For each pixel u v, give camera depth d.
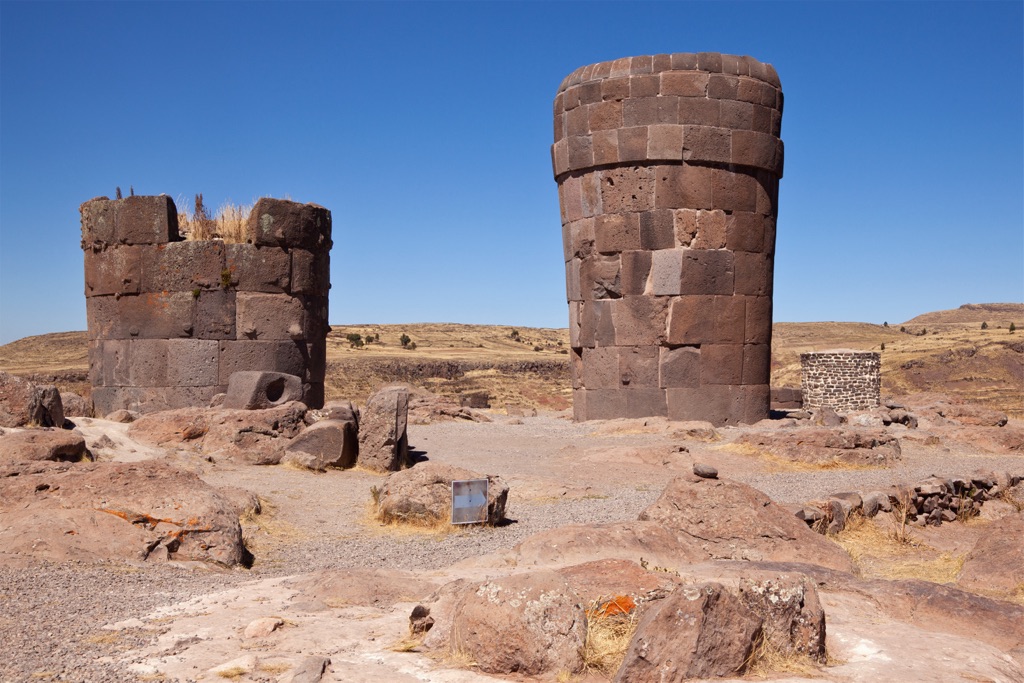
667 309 22.72
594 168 23.30
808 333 169.62
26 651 6.51
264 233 21.12
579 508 14.22
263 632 6.89
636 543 9.55
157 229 20.98
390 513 13.01
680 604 5.84
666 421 21.70
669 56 22.55
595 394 23.62
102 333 21.59
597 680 5.90
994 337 107.19
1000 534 10.18
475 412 27.66
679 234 22.58
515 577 6.38
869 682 5.82
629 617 6.57
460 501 12.86
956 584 9.76
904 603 7.88
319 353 22.45
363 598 8.09
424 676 5.92
